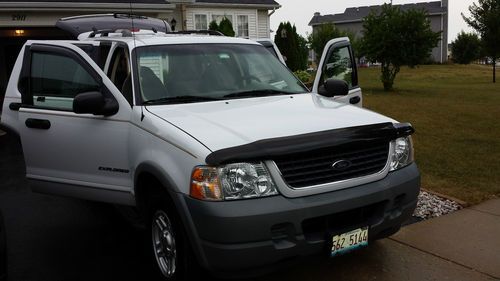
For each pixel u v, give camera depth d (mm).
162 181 3395
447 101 16391
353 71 6230
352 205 3283
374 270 3955
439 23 51500
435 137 9273
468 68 40719
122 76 4449
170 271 3693
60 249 4590
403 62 21250
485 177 6383
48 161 4648
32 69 4922
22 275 4047
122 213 5258
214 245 3061
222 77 4508
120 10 14953
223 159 3023
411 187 3648
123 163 4012
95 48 4867
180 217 3285
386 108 14344
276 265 3189
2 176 7438
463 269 3932
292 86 4801
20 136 4902
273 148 3090
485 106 14633
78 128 4324
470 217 5000
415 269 3953
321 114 3771
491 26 26094
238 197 3064
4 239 3619
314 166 3227
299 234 3129
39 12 14102
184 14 18875
